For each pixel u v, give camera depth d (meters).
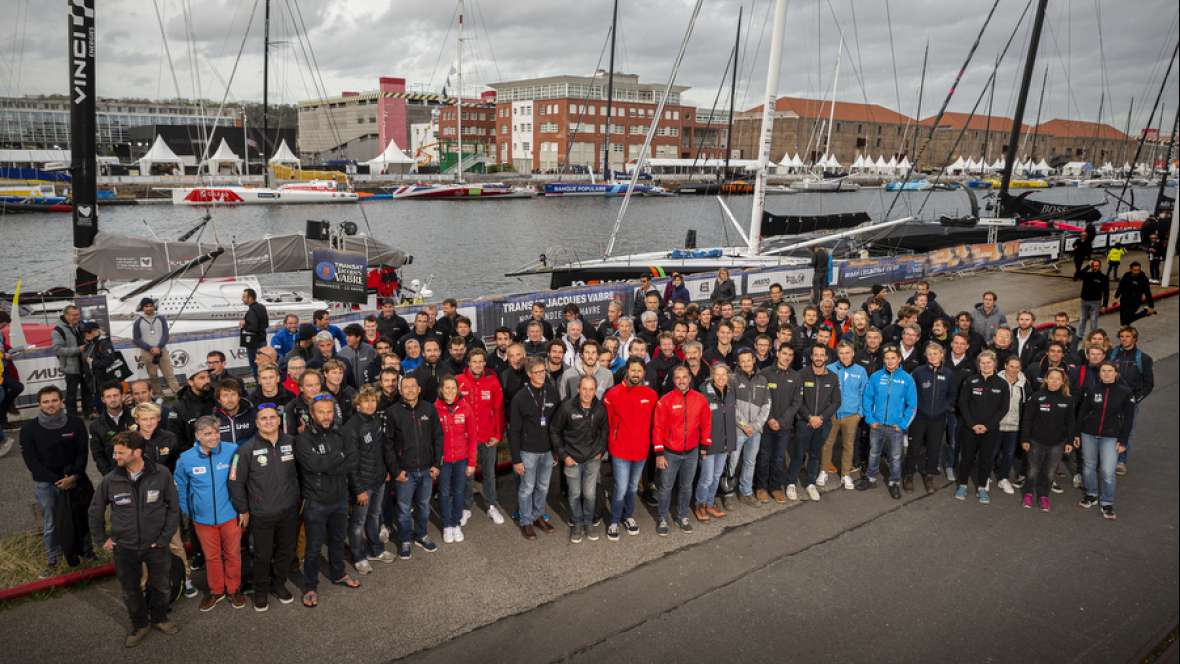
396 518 6.82
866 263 20.66
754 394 7.77
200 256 14.19
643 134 107.56
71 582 6.26
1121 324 14.10
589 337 10.59
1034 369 8.98
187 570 6.47
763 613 5.91
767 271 19.03
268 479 5.75
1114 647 5.36
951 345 8.77
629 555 6.87
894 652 5.39
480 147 116.75
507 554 6.88
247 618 5.85
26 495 7.93
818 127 137.00
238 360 12.09
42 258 33.94
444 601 6.10
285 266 15.08
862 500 8.06
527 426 6.95
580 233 46.50
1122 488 8.00
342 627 5.75
